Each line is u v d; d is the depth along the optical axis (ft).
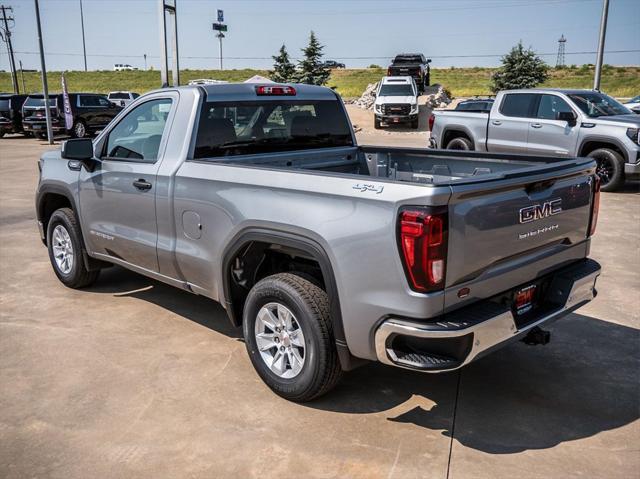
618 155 35.70
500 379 13.17
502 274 10.75
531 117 39.45
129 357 14.17
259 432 11.07
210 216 13.15
